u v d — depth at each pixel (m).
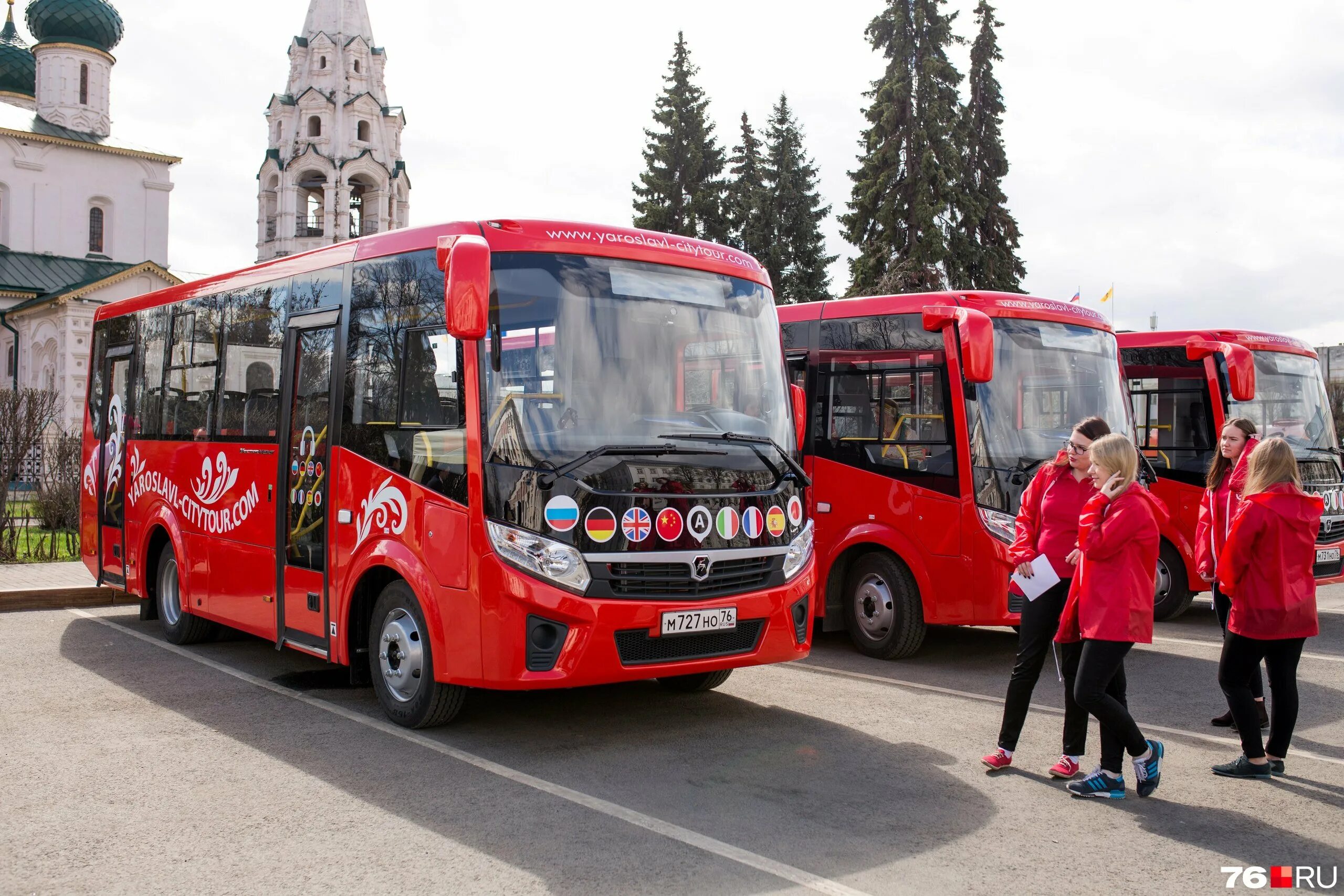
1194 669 9.20
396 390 6.91
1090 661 5.60
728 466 6.65
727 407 6.98
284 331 8.23
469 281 5.91
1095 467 5.64
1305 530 6.02
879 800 5.58
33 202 47.34
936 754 6.48
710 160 44.41
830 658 9.73
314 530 7.61
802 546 7.00
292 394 8.03
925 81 34.28
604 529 6.12
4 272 45.47
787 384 7.45
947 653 10.04
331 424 7.51
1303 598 5.97
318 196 56.44
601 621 6.04
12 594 11.95
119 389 11.27
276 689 8.12
